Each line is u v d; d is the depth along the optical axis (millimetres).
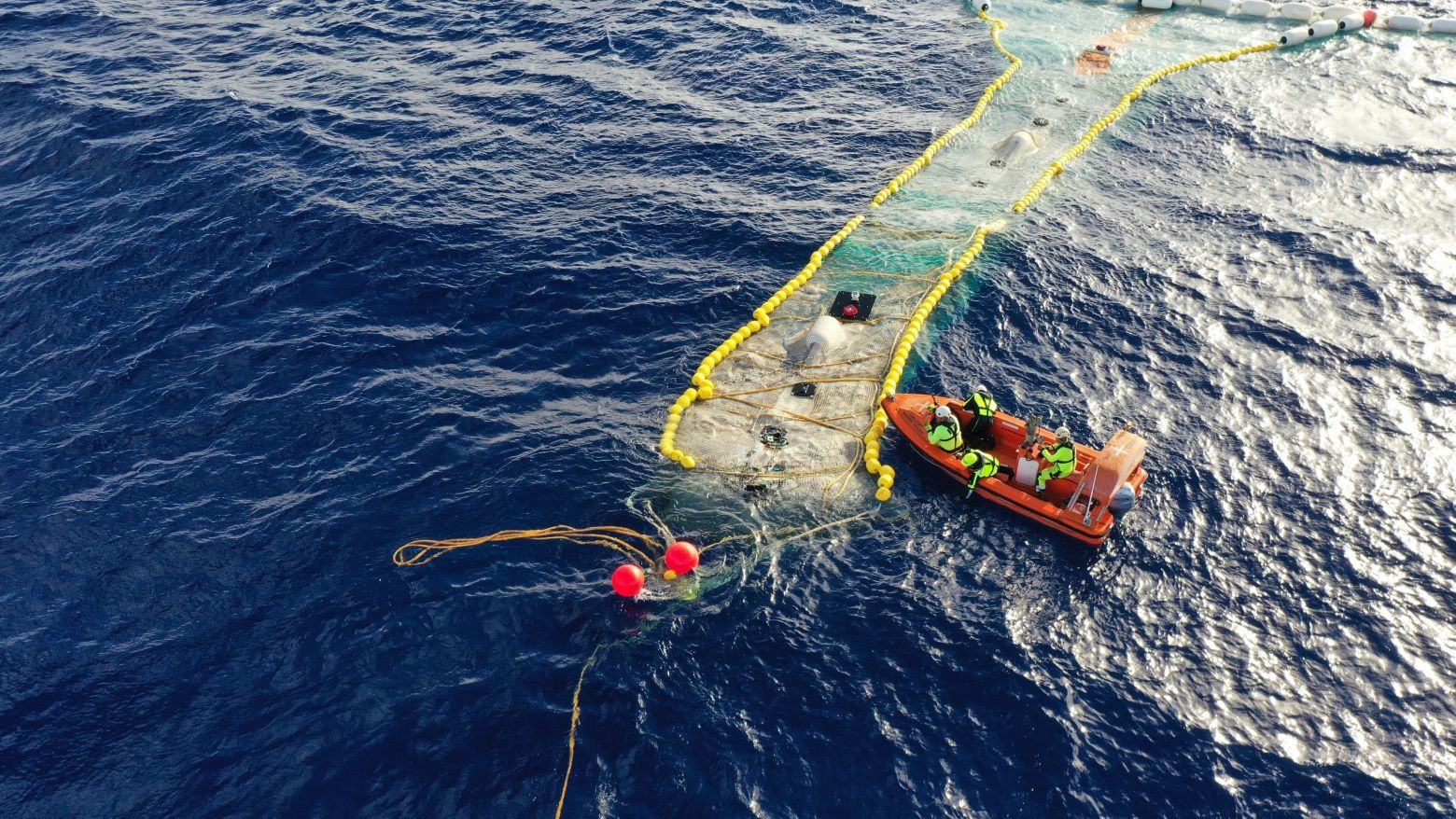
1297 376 25516
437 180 34094
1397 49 40938
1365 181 32938
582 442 24297
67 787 17562
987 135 37125
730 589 20625
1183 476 22906
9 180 34062
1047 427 24328
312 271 29953
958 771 17469
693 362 26922
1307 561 20875
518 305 28797
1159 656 19203
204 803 17266
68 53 41688
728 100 39281
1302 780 17156
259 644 19734
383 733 18125
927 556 21328
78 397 25750
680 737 18000
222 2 46562
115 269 30125
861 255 30750
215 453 24047
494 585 20703
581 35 43688
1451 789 16875
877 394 25562
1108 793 17109
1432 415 24141
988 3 46188
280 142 35906
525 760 17672
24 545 21859
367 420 24906
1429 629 19438
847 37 44219
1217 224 31469
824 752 17781
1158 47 42938
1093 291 28812
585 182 34250
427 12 45531
